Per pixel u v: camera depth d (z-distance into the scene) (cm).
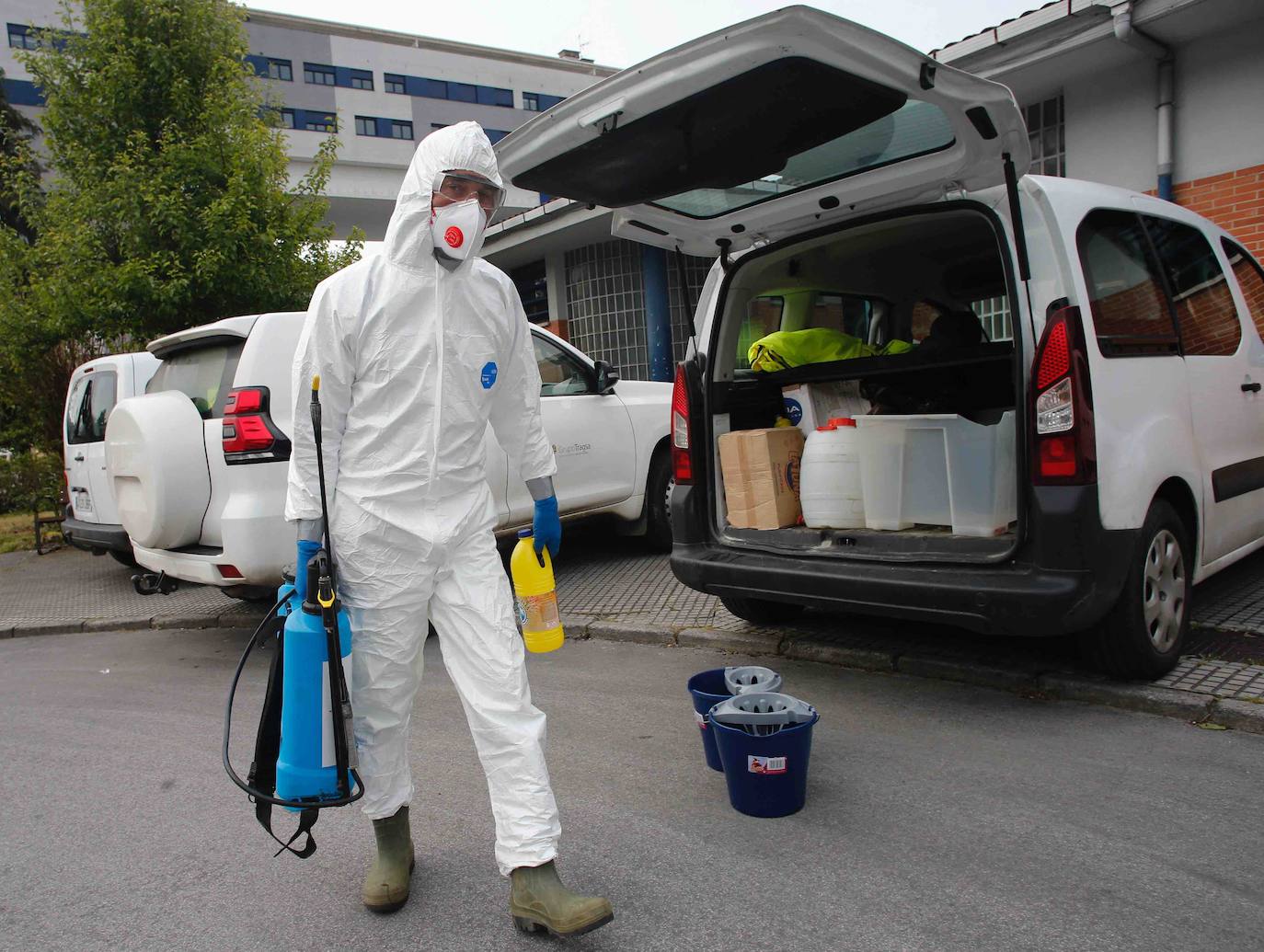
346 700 224
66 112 991
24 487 1162
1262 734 317
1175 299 403
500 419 258
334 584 225
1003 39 689
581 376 676
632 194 376
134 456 518
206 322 1027
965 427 353
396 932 239
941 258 488
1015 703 364
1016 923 221
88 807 341
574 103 315
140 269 941
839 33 265
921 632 450
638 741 360
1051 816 273
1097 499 318
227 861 288
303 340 224
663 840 277
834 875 250
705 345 445
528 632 262
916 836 268
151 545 524
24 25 4391
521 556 262
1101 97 733
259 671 536
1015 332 330
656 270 1182
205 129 999
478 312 232
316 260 1080
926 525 368
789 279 470
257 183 1006
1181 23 639
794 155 342
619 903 242
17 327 1073
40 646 669
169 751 400
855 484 389
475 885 260
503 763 226
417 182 218
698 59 283
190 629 679
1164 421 358
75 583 882
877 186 365
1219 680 351
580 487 653
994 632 330
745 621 493
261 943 238
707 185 366
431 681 476
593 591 611
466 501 238
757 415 461
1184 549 373
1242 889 230
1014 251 339
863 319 535
